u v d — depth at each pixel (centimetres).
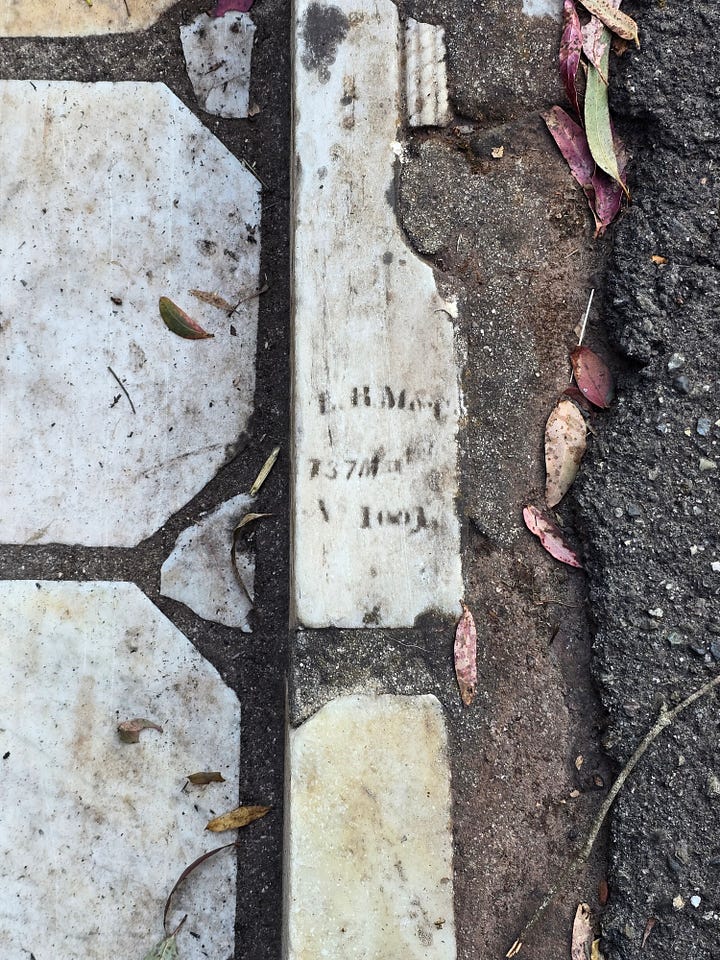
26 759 72
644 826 67
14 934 70
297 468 70
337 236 71
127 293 77
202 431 76
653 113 73
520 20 74
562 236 74
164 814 72
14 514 75
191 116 78
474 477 71
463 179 73
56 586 74
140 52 79
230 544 75
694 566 69
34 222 77
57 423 75
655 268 72
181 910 71
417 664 69
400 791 67
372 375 71
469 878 68
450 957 66
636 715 68
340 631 69
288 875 67
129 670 73
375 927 66
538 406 72
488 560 71
